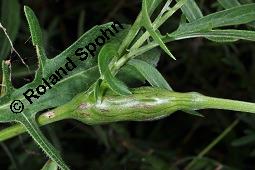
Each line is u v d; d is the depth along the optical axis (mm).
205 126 665
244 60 684
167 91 308
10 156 486
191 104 305
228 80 673
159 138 652
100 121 311
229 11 319
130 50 314
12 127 320
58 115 315
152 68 318
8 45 437
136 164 569
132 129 662
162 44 295
